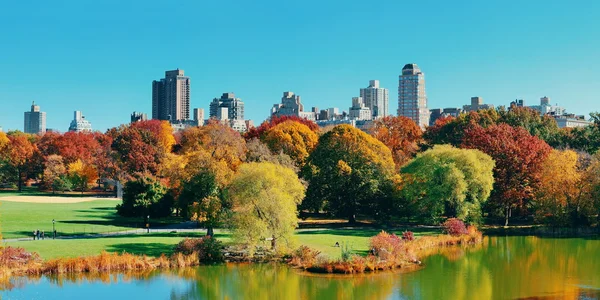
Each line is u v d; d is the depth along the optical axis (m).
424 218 92.31
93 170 151.50
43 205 117.94
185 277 59.09
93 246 68.75
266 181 67.50
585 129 132.00
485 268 65.75
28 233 80.81
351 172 95.12
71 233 82.12
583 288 56.38
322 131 158.00
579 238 88.06
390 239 68.31
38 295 51.59
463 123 133.25
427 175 89.19
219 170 74.62
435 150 94.25
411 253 69.25
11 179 169.62
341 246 71.62
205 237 67.38
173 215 105.62
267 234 66.25
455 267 66.12
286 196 68.00
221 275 60.09
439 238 81.19
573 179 94.56
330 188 96.00
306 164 101.31
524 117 135.12
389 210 95.56
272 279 58.62
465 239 83.00
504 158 99.19
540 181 97.50
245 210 67.06
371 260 64.25
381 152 99.69
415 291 54.56
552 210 93.94
